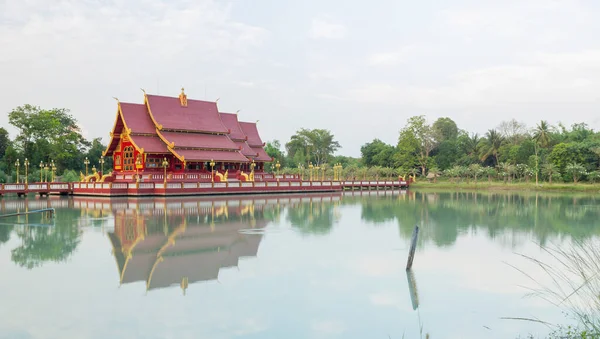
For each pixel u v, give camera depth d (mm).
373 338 12617
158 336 12547
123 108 69750
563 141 104875
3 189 57281
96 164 109562
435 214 40406
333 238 26906
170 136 70000
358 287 16984
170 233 28125
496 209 45344
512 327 13297
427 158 114812
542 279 17938
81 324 13289
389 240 26328
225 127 78938
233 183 66625
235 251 22953
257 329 13117
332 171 117875
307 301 15430
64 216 36406
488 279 18078
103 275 18250
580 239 26625
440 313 14453
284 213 40312
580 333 12180
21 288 16484
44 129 91062
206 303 15141
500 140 110625
